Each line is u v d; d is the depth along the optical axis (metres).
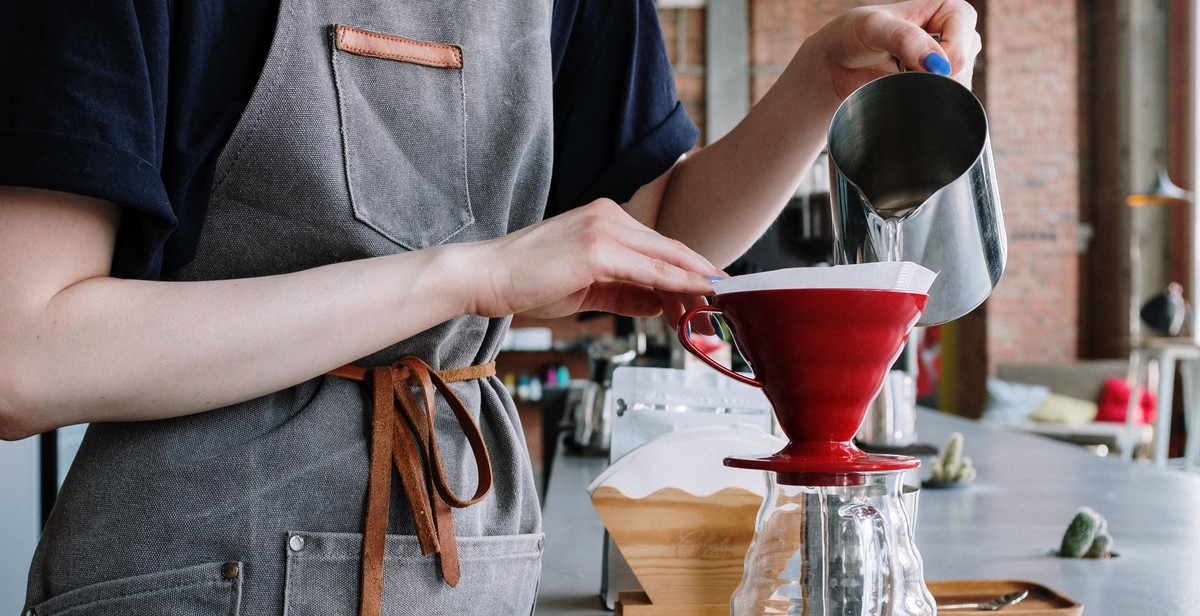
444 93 0.75
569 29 0.94
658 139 0.98
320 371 0.62
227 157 0.67
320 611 0.68
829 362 0.57
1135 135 7.74
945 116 0.68
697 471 0.90
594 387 2.14
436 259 0.63
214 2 0.65
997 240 0.69
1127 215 7.79
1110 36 7.93
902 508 0.62
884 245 0.67
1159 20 7.68
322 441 0.69
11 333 0.54
